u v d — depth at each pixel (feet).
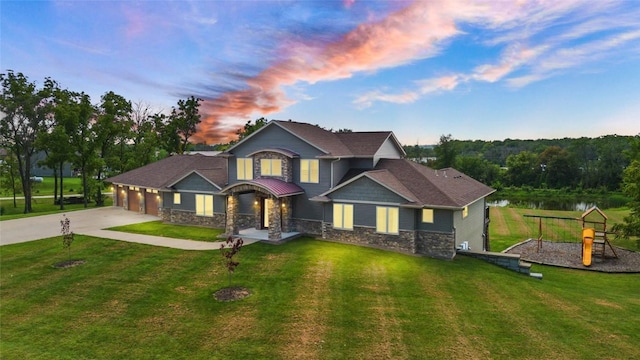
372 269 55.11
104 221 93.91
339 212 71.61
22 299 44.21
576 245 93.20
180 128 193.67
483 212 88.33
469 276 54.24
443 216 63.46
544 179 286.46
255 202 82.74
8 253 62.85
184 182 90.84
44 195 194.39
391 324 38.04
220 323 37.96
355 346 33.71
